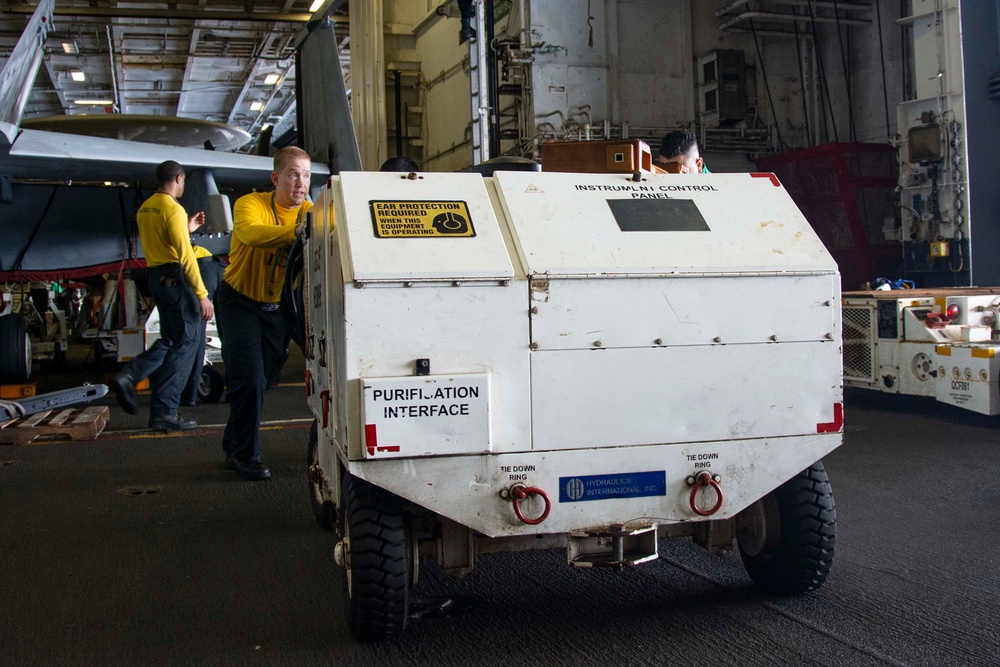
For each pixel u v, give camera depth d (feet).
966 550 12.66
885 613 10.30
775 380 9.46
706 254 9.32
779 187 10.36
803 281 9.51
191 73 81.61
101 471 18.57
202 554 13.00
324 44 31.07
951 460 18.62
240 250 16.20
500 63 39.60
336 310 9.21
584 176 10.00
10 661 9.29
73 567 12.41
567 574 12.02
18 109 26.21
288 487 17.11
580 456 9.00
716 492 9.34
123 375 21.61
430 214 9.06
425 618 10.45
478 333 8.70
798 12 44.11
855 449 19.94
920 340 24.34
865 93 43.93
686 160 15.47
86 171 27.55
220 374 28.94
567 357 8.91
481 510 8.83
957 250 33.88
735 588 11.27
